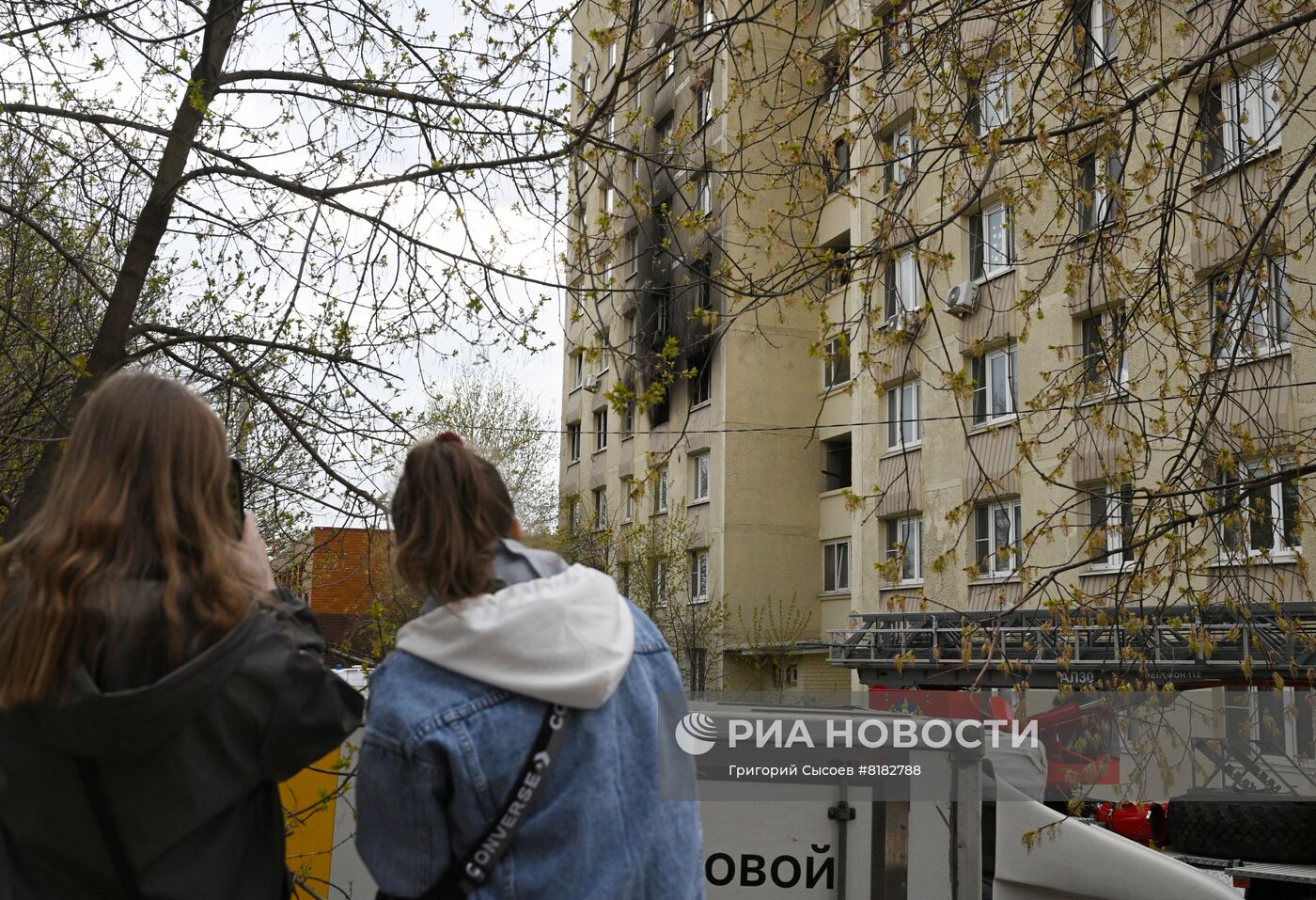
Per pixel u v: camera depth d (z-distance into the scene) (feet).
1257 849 21.89
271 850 6.39
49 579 5.87
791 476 100.63
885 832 12.96
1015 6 23.30
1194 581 40.86
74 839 5.93
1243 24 40.37
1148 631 22.81
